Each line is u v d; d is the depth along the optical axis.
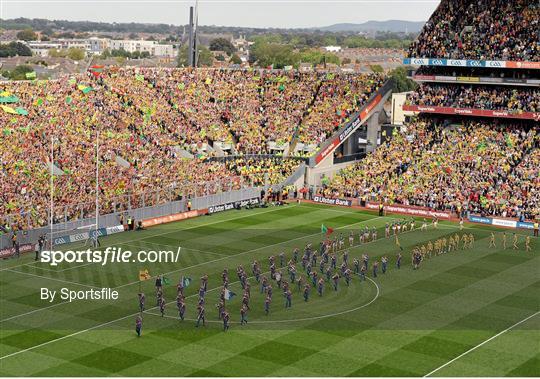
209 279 87.94
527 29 143.12
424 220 121.44
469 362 64.56
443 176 131.88
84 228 106.25
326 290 84.56
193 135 141.62
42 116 126.12
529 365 64.12
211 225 116.19
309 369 62.62
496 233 113.62
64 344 67.62
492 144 135.62
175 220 119.12
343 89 156.38
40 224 103.81
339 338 69.81
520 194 123.81
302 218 122.25
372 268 91.62
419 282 87.81
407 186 131.75
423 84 151.00
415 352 66.62
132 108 140.12
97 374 61.16
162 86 150.50
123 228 111.44
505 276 90.69
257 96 156.75
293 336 70.25
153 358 64.62
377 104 154.62
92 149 123.62
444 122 146.62
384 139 158.62
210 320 74.44
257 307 78.56
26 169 112.44
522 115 135.00
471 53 142.62
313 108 153.25
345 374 61.69
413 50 147.12
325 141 145.62
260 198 133.38
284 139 146.00
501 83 138.88
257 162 141.62
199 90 153.75
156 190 118.69
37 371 61.59
